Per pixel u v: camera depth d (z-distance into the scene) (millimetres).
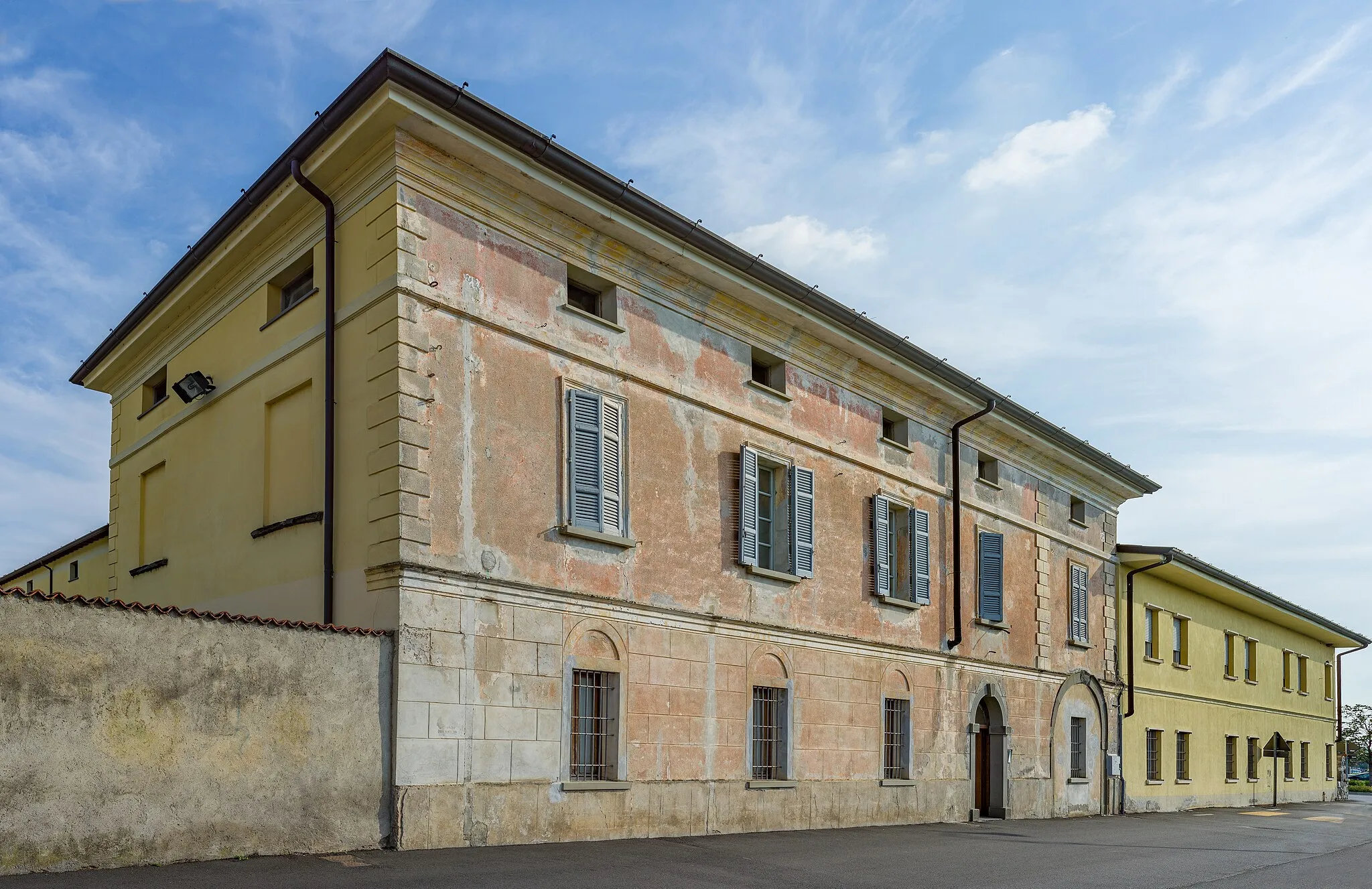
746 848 14641
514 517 13992
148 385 19594
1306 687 44156
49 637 9656
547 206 14805
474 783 12977
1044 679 25547
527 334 14477
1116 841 19125
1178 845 18969
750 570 17375
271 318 15883
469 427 13641
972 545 23359
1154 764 30922
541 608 14125
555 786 13930
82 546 23578
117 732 10000
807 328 18906
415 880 10258
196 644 10727
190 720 10570
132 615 10258
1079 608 27484
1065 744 26203
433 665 12734
